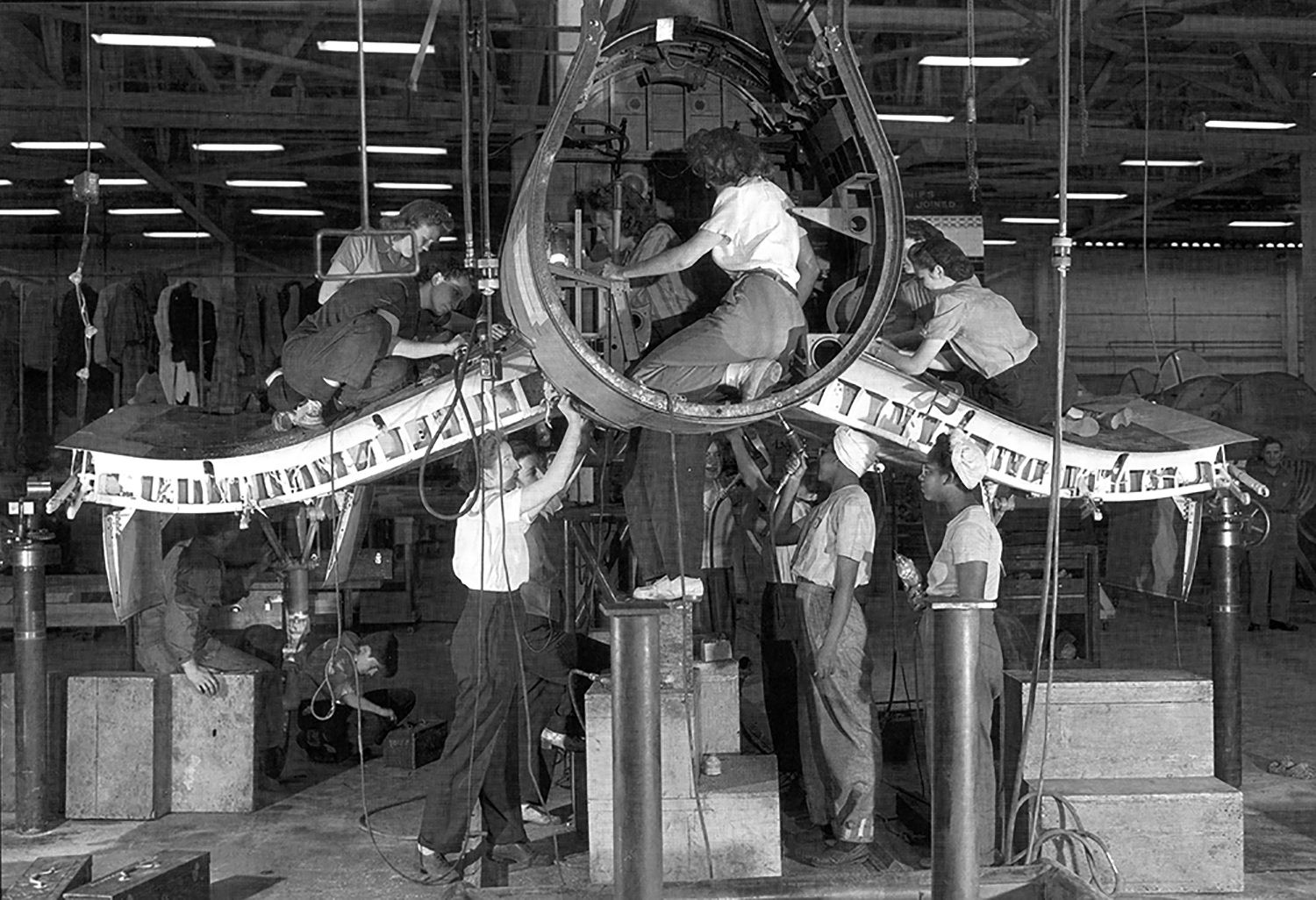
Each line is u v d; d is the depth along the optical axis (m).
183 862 5.27
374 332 6.29
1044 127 16.41
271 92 16.11
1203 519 7.78
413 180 20.34
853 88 5.44
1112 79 16.58
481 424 6.32
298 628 7.61
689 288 6.45
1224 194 22.27
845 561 5.88
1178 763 6.03
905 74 15.77
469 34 6.60
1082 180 20.77
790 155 6.76
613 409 5.43
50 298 20.11
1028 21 13.64
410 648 12.27
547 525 7.59
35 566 6.71
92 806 6.89
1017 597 9.01
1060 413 4.76
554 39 9.09
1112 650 12.46
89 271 21.47
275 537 8.12
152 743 6.89
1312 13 14.34
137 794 6.88
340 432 6.48
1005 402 7.01
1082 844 5.48
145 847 6.41
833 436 7.13
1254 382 14.38
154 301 19.14
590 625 8.10
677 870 5.46
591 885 5.47
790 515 7.04
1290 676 10.96
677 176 6.87
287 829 6.71
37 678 6.70
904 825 6.64
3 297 18.78
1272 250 23.94
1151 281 23.92
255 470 6.59
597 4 5.05
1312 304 17.83
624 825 3.93
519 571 5.87
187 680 7.08
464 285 6.44
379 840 6.48
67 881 4.99
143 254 21.94
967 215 11.00
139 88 15.82
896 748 8.18
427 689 10.07
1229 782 7.41
